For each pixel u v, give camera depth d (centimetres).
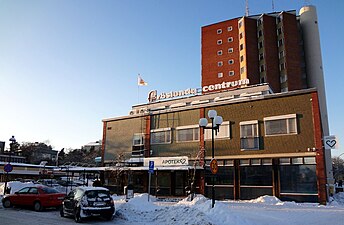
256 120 2816
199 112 3216
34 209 1978
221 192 2888
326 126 5878
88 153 10250
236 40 6769
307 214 1645
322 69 6328
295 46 6341
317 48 6400
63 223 1451
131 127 3734
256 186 2723
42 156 10762
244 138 2856
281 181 2611
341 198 3309
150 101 5094
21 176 6309
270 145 2709
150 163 2161
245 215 1553
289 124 2647
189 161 3170
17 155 9781
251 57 6412
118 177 3534
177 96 4844
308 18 6600
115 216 1625
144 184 3425
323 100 6081
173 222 1384
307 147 2528
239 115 2930
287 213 1683
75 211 1516
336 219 1468
